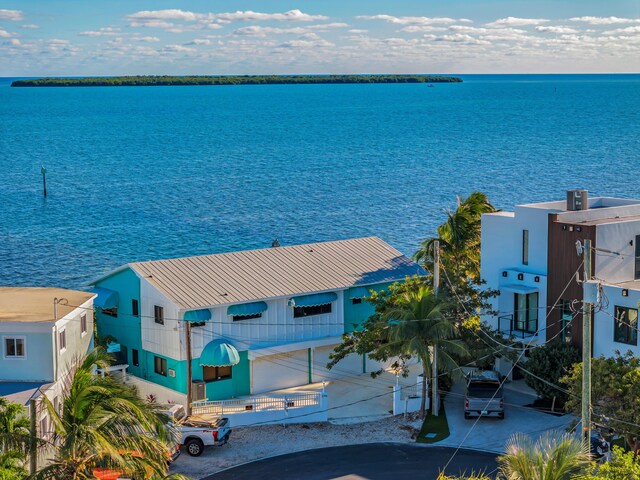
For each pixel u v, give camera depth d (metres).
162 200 162.62
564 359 50.84
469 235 64.75
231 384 56.06
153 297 55.97
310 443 48.16
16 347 44.72
